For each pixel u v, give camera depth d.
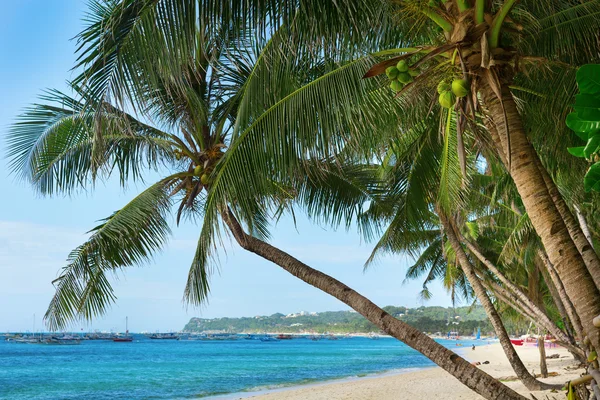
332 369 38.91
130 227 6.64
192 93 6.32
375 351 77.00
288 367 41.62
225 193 4.78
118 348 79.62
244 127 4.83
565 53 5.25
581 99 1.70
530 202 3.49
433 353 4.59
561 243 3.33
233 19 3.79
